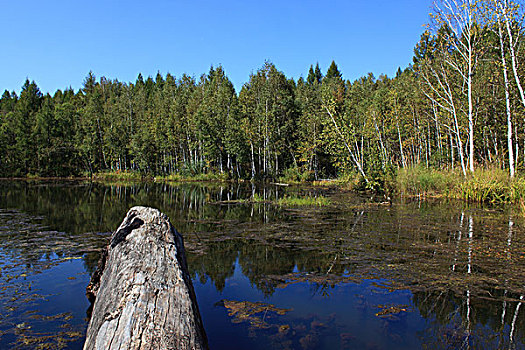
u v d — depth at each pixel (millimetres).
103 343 2564
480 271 5266
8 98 67312
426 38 19969
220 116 37000
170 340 2545
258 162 38781
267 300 4215
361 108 29312
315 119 32719
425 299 4219
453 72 20594
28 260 5840
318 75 71750
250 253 6336
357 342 3189
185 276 3730
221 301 4180
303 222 9641
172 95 44562
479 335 3350
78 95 52156
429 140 26281
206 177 37062
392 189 18547
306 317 3732
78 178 38438
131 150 41156
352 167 24156
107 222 9469
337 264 5656
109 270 3910
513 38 16250
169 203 14570
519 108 17516
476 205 13500
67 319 3715
